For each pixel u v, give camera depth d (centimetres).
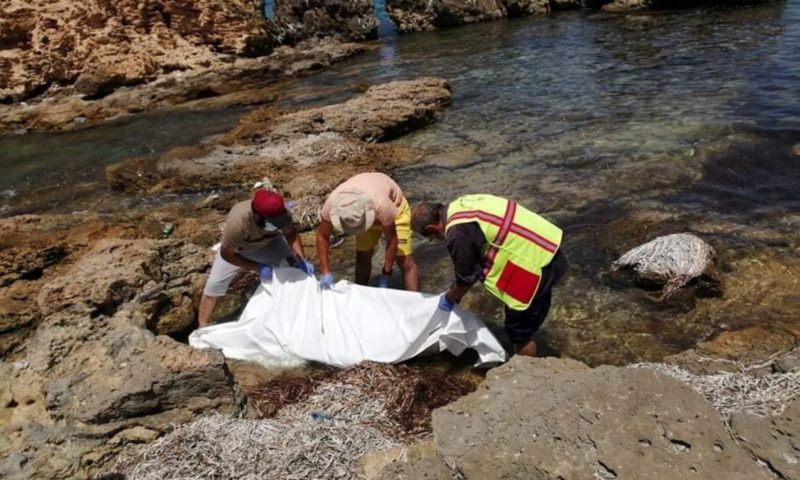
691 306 569
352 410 442
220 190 993
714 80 1302
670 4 2402
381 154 1048
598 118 1138
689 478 300
